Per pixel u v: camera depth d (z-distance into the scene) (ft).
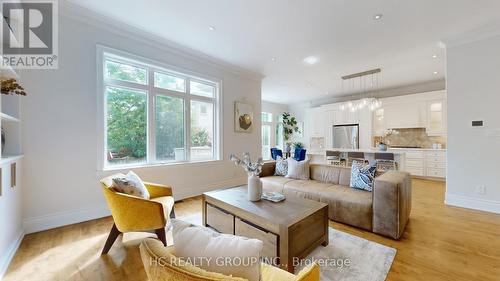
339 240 7.43
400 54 12.76
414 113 19.52
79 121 8.95
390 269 5.80
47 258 6.23
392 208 7.48
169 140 12.28
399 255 6.47
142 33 10.39
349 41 11.12
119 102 10.37
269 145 28.30
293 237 5.69
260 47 11.91
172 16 9.02
